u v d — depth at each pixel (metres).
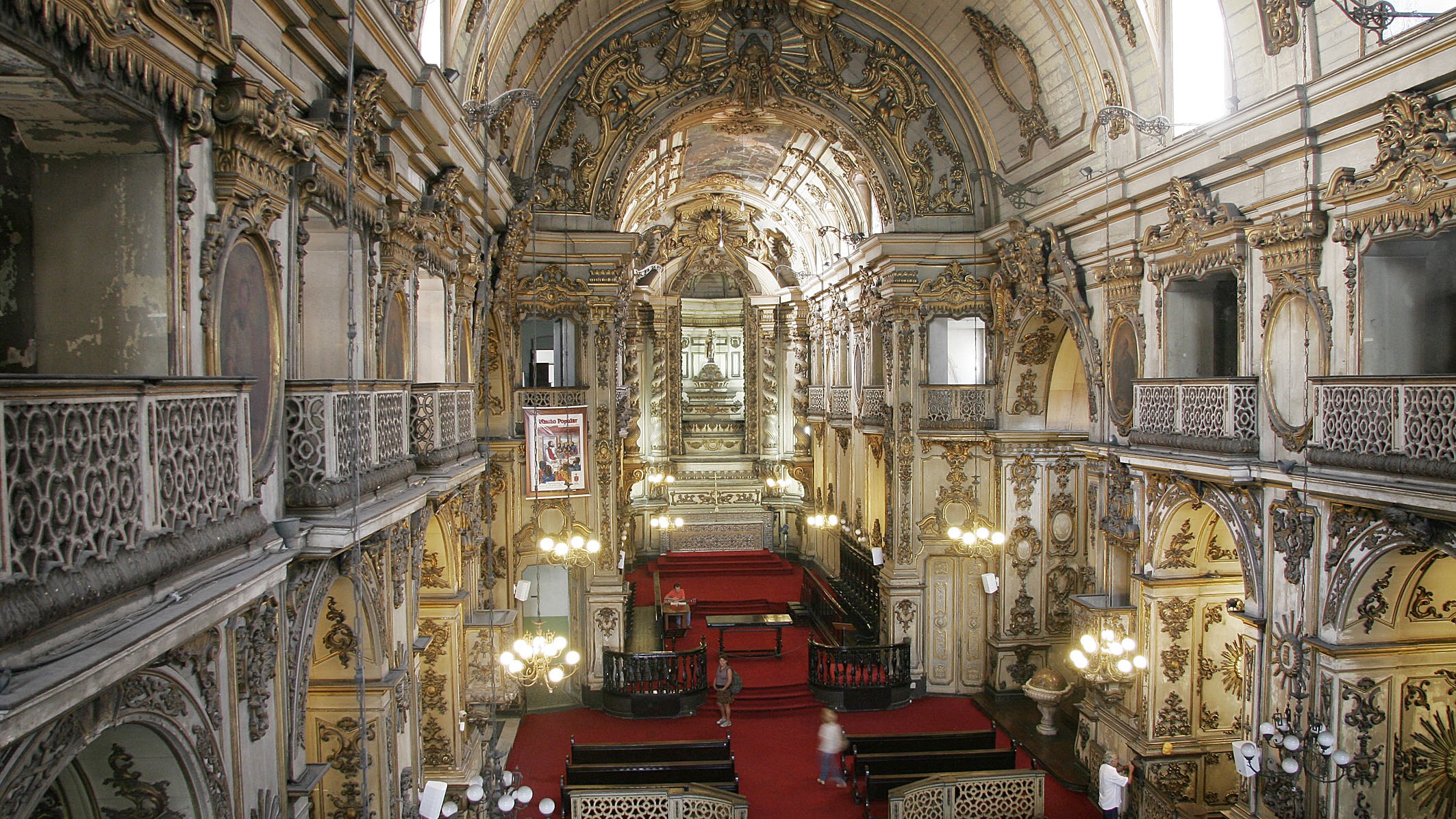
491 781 11.77
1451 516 8.44
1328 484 10.13
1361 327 10.40
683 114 20.95
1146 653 14.42
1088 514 18.50
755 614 26.66
